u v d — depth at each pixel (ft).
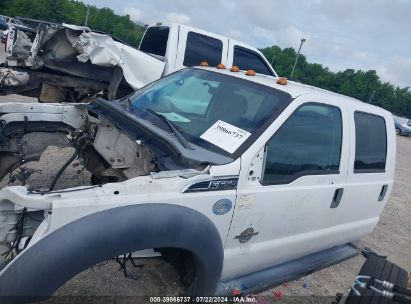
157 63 24.22
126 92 25.89
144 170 10.74
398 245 19.74
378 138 14.39
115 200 7.77
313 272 13.65
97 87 25.36
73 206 7.32
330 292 13.38
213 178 8.95
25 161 13.26
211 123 10.76
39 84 24.81
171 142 9.33
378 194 14.53
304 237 11.98
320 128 11.61
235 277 10.77
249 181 9.71
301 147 11.00
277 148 10.34
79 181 16.15
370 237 19.79
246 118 10.57
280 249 11.37
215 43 25.68
